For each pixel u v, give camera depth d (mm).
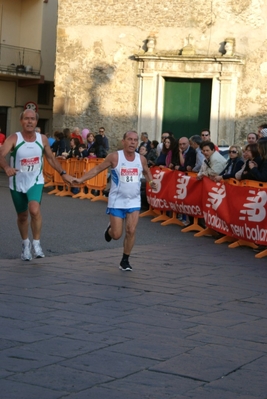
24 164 8594
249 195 10555
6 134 30062
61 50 24469
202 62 22828
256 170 10438
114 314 6203
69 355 4914
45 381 4359
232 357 5121
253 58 22500
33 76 29609
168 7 23281
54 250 9742
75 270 8281
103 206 16359
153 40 23359
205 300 7035
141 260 9312
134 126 23891
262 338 5711
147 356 5000
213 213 11625
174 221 13562
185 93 23484
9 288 7051
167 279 8039
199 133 23406
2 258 8977
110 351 5066
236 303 6996
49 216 13789
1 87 29453
